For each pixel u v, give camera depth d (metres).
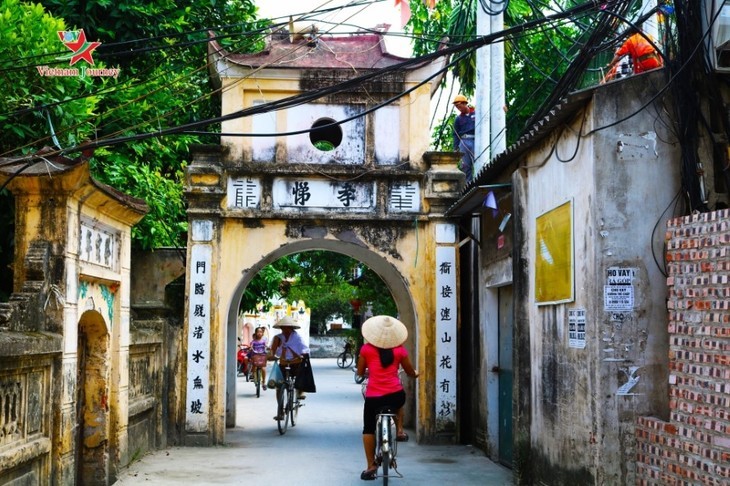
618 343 6.98
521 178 9.21
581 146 7.44
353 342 37.62
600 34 8.05
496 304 11.25
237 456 11.07
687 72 6.96
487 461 10.84
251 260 12.28
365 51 12.90
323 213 12.34
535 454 8.73
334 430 13.91
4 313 6.61
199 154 12.29
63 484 7.38
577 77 8.45
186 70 13.47
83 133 9.84
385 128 12.55
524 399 8.97
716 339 5.87
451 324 12.30
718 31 6.90
